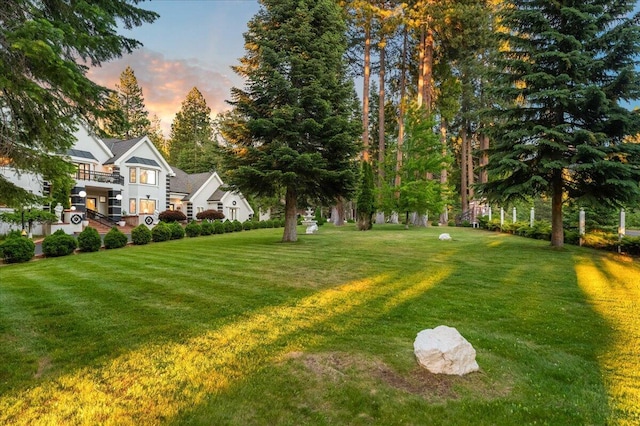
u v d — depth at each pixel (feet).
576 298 18.25
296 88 38.34
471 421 8.21
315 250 35.70
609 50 32.09
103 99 14.40
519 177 35.73
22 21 11.89
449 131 102.22
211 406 8.87
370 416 8.41
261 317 15.38
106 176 80.07
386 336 13.20
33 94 11.09
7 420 8.36
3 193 13.48
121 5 15.51
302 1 39.73
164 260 30.68
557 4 32.40
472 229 68.03
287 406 8.84
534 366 10.93
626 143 30.71
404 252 33.94
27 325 14.48
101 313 15.94
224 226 70.74
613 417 8.40
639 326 14.33
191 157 153.99
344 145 39.60
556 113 33.53
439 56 77.30
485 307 16.81
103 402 9.07
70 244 38.75
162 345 12.47
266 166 38.37
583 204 33.91
